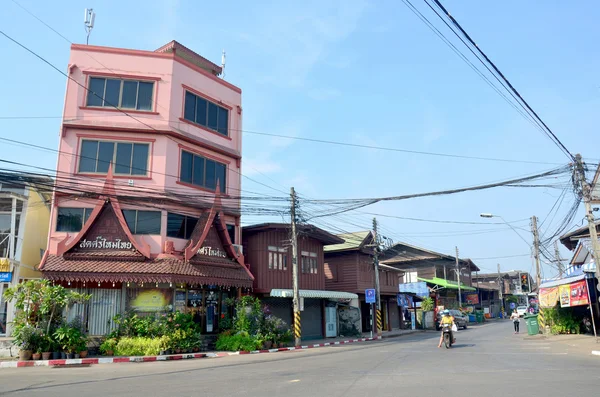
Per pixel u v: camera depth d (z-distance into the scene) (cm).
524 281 3331
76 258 2070
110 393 1002
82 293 2050
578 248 2964
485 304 7575
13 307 2089
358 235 3822
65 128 2250
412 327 4391
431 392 936
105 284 2117
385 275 4181
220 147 2619
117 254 2106
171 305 2198
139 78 2391
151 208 2283
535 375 1168
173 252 2236
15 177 1814
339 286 3703
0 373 1434
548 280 3019
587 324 2772
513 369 1307
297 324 2522
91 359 1773
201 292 2378
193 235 2364
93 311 2081
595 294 2517
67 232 2159
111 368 1575
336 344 2753
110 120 2297
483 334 3366
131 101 2364
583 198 1972
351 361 1639
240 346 2227
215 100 2670
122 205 2245
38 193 2284
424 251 5609
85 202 2214
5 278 2083
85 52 2344
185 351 2066
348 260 3703
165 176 2312
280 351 2314
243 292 2598
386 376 1204
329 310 3278
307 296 2802
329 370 1373
